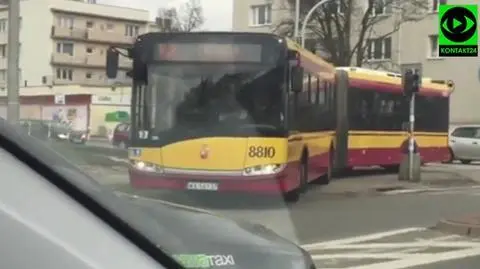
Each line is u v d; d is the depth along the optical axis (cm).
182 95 1272
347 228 1134
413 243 1020
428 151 2528
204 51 1277
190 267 269
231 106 1265
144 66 1284
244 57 1276
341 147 1998
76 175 235
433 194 1753
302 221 1171
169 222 315
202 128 1258
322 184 1836
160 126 1262
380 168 2495
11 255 186
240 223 376
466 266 859
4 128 226
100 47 4600
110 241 212
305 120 1482
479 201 1593
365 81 2141
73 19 4209
